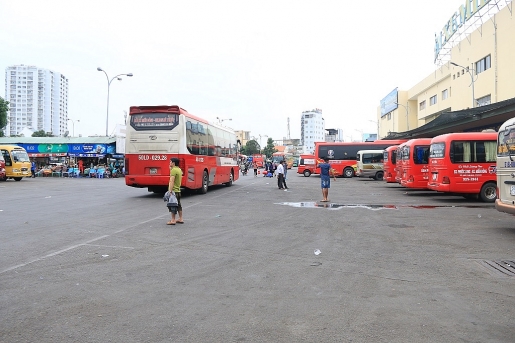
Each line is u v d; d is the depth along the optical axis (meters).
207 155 20.97
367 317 4.55
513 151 9.67
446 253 7.67
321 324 4.36
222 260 7.09
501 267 6.69
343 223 11.22
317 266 6.72
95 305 4.89
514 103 21.16
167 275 6.16
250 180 37.00
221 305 4.91
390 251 7.82
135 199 17.52
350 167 40.84
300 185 29.02
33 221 11.26
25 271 6.32
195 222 11.27
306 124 166.62
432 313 4.68
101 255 7.38
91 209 13.99
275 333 4.13
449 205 15.77
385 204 16.12
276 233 9.66
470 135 16.52
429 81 53.59
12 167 33.09
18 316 4.55
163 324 4.35
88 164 46.28
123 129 46.88
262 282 5.84
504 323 4.41
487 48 35.94
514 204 9.68
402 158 21.44
